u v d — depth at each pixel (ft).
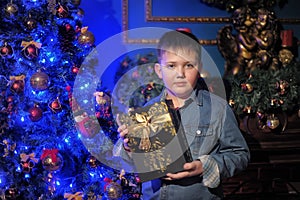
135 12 8.09
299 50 8.61
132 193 5.38
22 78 5.03
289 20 8.59
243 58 8.05
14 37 5.18
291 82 7.39
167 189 4.34
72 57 5.38
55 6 5.26
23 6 5.22
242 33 8.05
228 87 7.49
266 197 7.74
